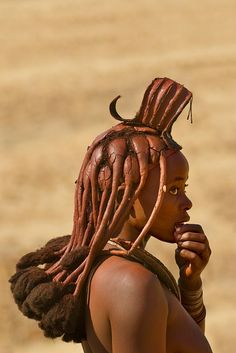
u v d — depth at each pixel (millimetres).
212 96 63531
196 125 57844
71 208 47438
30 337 31609
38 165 53000
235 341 32125
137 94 66000
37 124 60938
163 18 86125
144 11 88562
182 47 76938
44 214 46219
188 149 54156
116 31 83062
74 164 53375
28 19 88125
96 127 59906
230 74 67938
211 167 51156
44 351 30562
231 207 45312
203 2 90625
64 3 92875
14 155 54656
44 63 74625
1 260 36625
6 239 41000
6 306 32156
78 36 81938
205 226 43000
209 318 33875
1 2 95875
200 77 67812
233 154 53469
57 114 62719
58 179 51250
